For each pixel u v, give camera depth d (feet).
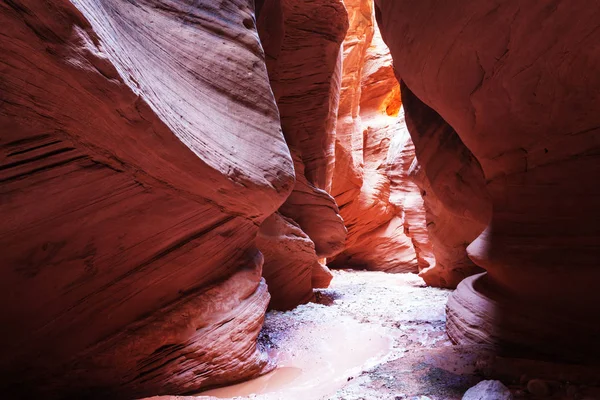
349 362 16.47
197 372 12.98
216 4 15.24
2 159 8.07
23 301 9.87
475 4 13.05
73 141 8.73
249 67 15.87
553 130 12.80
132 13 11.40
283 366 16.12
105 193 10.01
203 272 14.03
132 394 11.85
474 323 16.11
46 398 10.83
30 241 9.37
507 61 13.01
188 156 11.07
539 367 11.50
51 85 7.70
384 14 20.02
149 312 12.50
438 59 16.07
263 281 17.57
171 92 11.59
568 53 11.22
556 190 13.15
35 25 7.04
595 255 12.20
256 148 15.26
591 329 12.46
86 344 11.28
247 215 14.98
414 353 14.74
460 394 10.69
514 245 14.37
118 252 11.18
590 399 8.91
